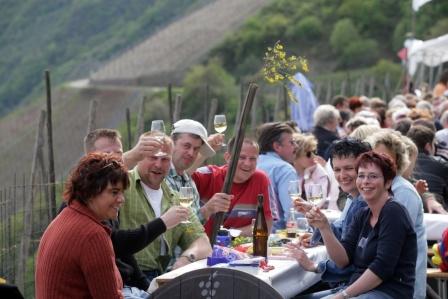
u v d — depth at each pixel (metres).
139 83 73.25
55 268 7.24
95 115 15.78
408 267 8.62
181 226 9.75
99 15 99.50
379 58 81.06
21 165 52.28
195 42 78.44
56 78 90.62
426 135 13.61
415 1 30.77
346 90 41.88
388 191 8.90
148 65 75.88
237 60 76.25
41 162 15.61
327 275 9.11
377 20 83.12
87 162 7.37
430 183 13.36
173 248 9.80
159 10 94.19
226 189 9.94
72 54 96.12
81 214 7.32
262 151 12.78
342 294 8.59
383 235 8.56
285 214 12.28
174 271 8.70
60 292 7.24
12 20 104.50
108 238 7.33
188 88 61.19
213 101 20.31
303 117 23.66
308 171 13.00
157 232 8.55
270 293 7.30
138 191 9.56
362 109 22.81
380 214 8.64
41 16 104.19
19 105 92.69
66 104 69.00
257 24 80.38
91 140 9.47
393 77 75.75
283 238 10.56
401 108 20.88
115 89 70.31
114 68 77.12
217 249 9.06
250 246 9.89
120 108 60.75
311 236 10.26
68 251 7.21
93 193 7.29
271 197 12.03
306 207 9.06
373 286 8.53
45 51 97.25
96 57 92.88
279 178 12.36
